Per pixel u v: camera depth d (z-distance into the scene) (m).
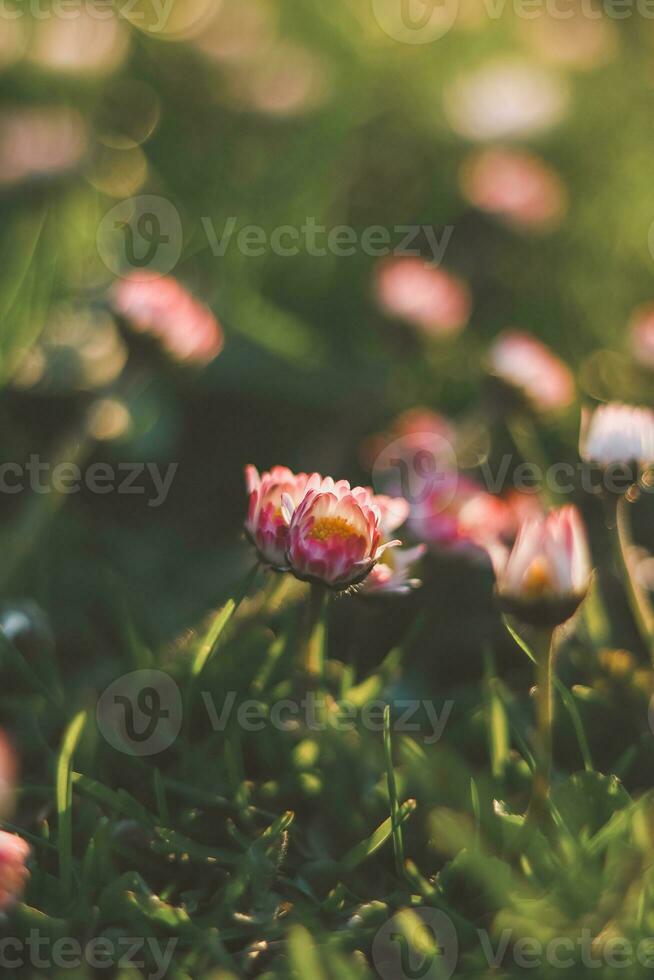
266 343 0.83
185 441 0.81
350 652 0.72
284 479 0.66
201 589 0.76
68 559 0.75
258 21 1.09
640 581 0.76
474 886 0.66
